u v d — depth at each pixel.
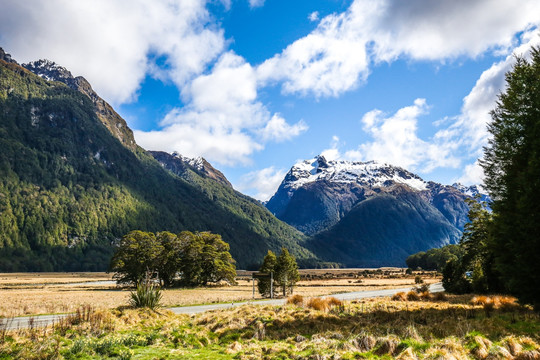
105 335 12.20
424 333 11.62
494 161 20.22
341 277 129.50
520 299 17.89
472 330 11.28
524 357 8.40
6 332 12.20
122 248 73.56
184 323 15.77
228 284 86.19
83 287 71.75
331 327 13.43
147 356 9.47
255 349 10.31
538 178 16.33
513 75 19.58
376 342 10.28
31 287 71.38
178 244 78.94
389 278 114.06
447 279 40.25
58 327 13.23
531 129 17.70
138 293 20.27
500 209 19.16
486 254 33.19
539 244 16.41
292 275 49.69
